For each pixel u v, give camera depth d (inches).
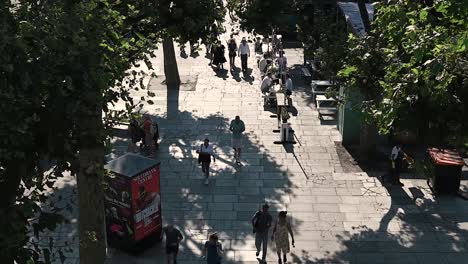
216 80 1074.7
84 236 428.8
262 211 581.0
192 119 917.8
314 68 1019.3
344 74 621.0
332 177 751.7
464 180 741.3
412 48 410.0
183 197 711.7
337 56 667.4
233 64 1120.8
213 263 548.7
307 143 836.6
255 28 823.1
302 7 874.1
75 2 342.0
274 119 914.7
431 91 410.6
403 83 430.6
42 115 313.1
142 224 602.9
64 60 310.8
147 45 460.4
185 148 826.8
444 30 414.0
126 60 402.3
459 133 429.1
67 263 587.8
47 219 327.3
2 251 307.4
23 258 317.1
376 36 612.4
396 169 716.7
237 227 654.5
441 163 689.6
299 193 717.9
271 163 785.6
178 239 565.3
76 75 318.3
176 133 871.7
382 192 717.3
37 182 329.7
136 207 592.1
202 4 711.7
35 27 314.5
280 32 1272.1
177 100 986.7
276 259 600.4
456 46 378.9
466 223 658.2
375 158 786.8
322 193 717.3
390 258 601.3
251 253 609.9
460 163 691.4
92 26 349.4
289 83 935.7
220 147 830.5
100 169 411.8
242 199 707.4
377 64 599.2
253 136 859.4
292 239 580.4
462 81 409.7
